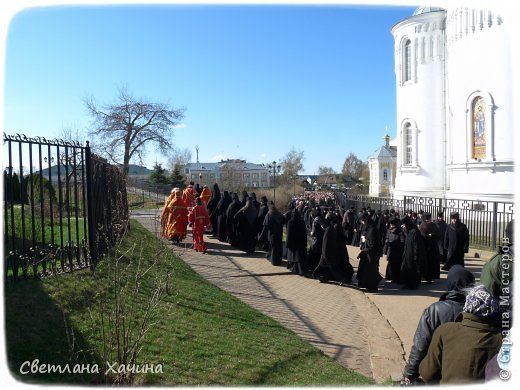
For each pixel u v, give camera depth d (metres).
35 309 4.79
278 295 8.95
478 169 23.31
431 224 10.99
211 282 9.32
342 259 10.51
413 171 29.12
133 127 34.88
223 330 5.90
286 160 52.22
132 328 4.94
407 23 29.05
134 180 37.44
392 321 7.67
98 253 7.30
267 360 5.19
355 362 5.74
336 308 8.28
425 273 10.38
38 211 10.91
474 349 2.96
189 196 14.57
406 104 29.58
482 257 13.96
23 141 5.60
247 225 13.63
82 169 7.23
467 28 23.83
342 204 28.67
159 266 8.27
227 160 59.53
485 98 22.73
